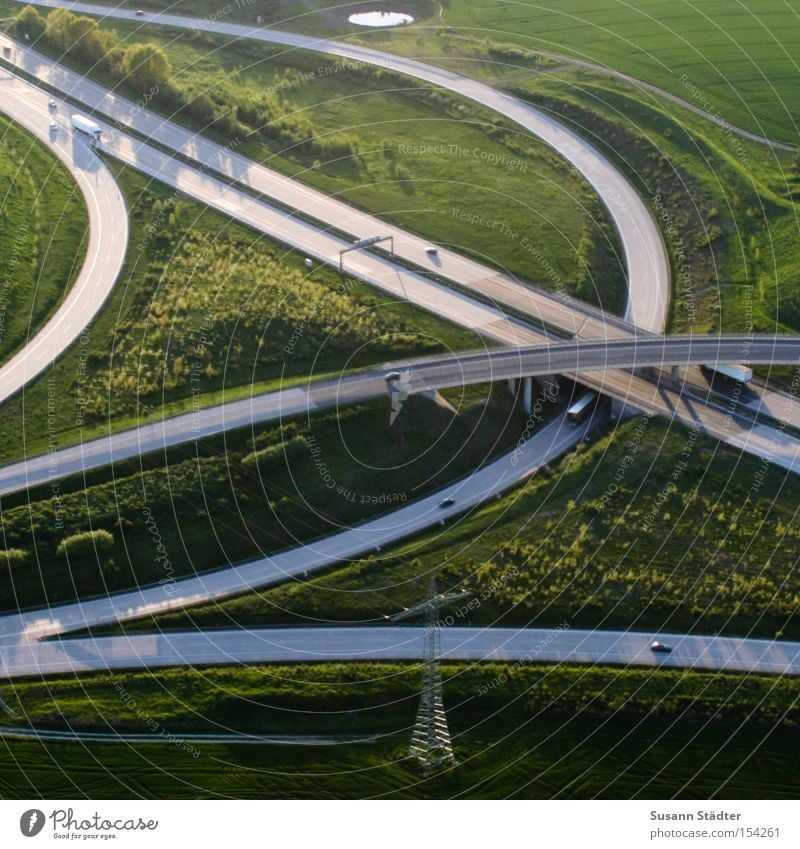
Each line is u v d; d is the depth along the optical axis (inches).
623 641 2539.4
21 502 2765.7
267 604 2610.7
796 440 3002.0
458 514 2824.8
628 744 2373.3
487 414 3053.6
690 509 2817.4
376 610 2603.3
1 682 2465.6
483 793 2303.2
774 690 2439.7
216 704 2431.1
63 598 2625.5
